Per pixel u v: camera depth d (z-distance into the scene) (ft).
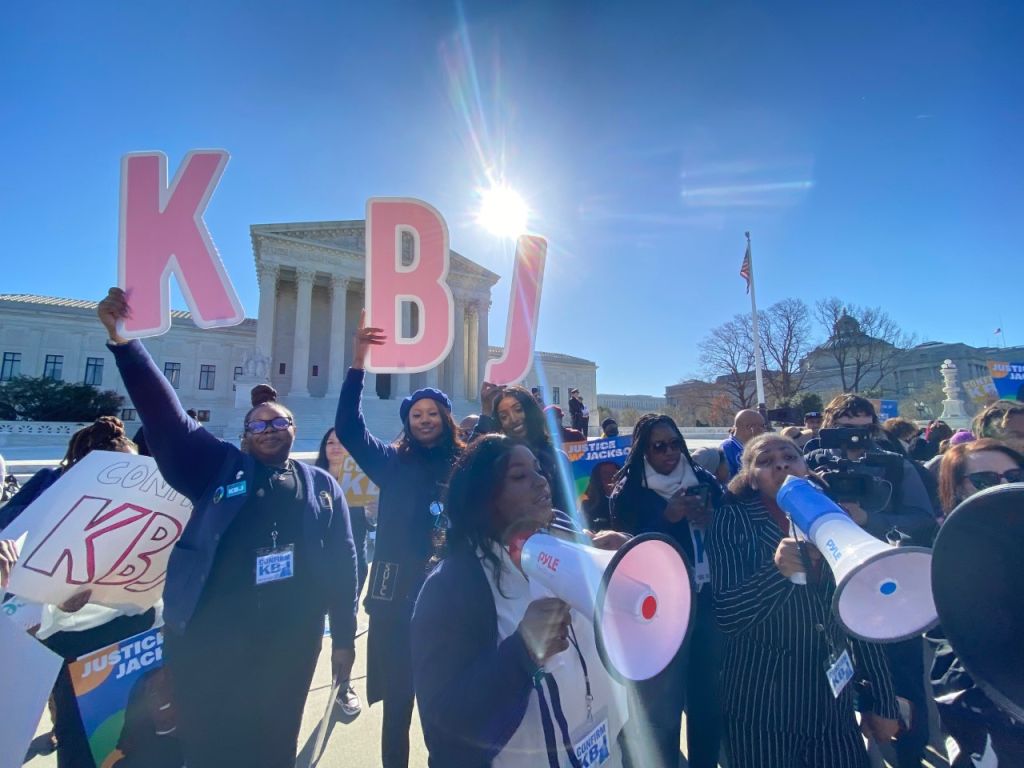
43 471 9.84
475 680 3.97
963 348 174.50
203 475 7.29
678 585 3.54
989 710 5.18
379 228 11.10
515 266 11.92
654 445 8.73
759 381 70.74
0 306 138.51
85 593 7.59
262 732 6.87
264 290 123.44
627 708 5.34
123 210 8.63
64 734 7.59
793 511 4.87
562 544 3.79
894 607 3.72
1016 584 3.29
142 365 7.08
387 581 8.52
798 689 6.00
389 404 118.21
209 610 6.77
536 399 9.59
